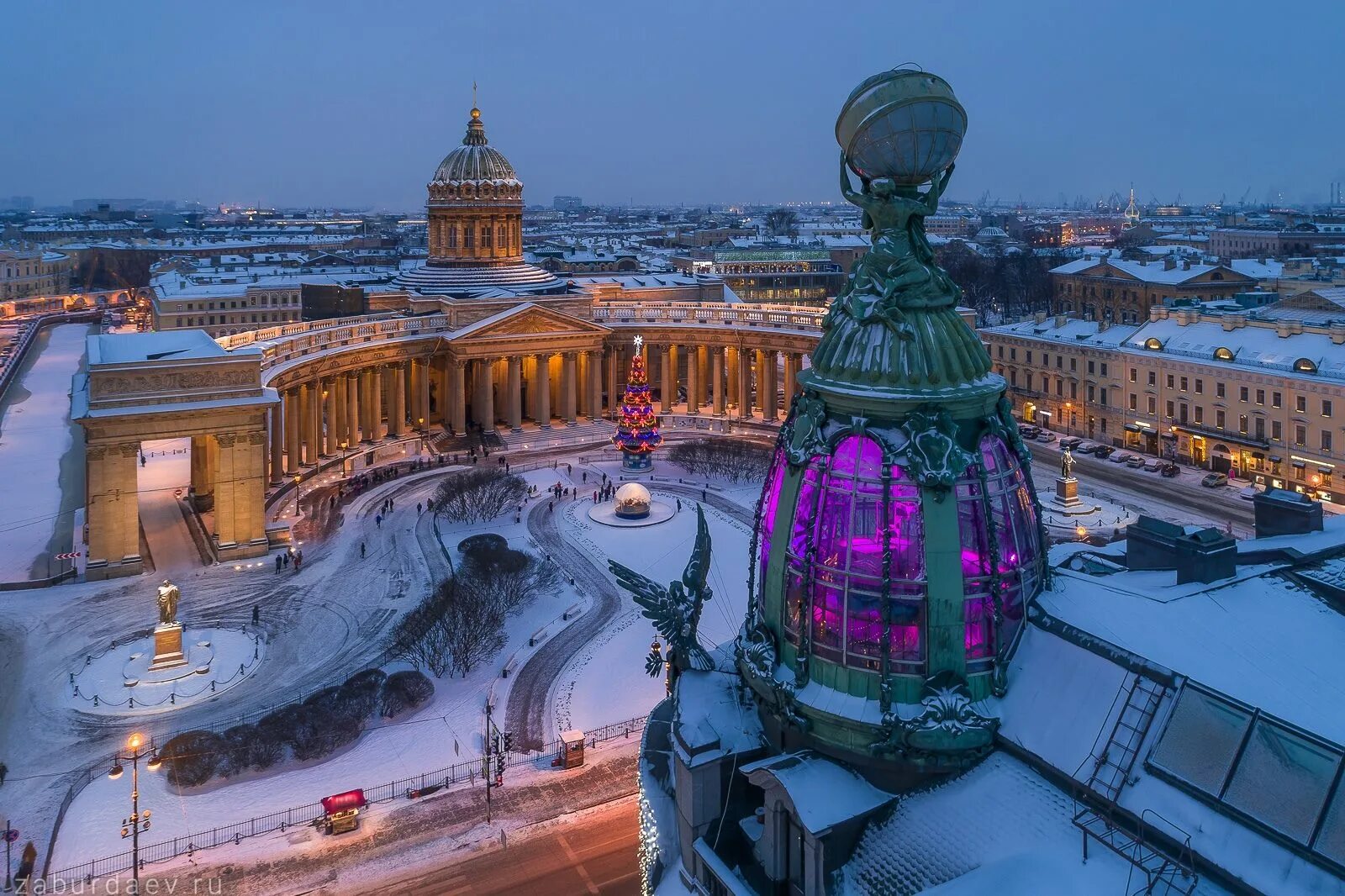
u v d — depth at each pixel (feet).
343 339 474.49
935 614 91.56
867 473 95.20
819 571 96.68
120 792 195.62
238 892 166.40
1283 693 87.81
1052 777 86.22
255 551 333.42
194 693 237.86
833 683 95.76
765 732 105.70
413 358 508.53
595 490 415.03
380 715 225.76
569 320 533.14
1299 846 70.59
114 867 172.55
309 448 443.32
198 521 365.61
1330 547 119.03
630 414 440.45
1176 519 364.79
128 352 334.03
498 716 227.40
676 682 120.47
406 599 295.07
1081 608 98.27
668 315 580.30
